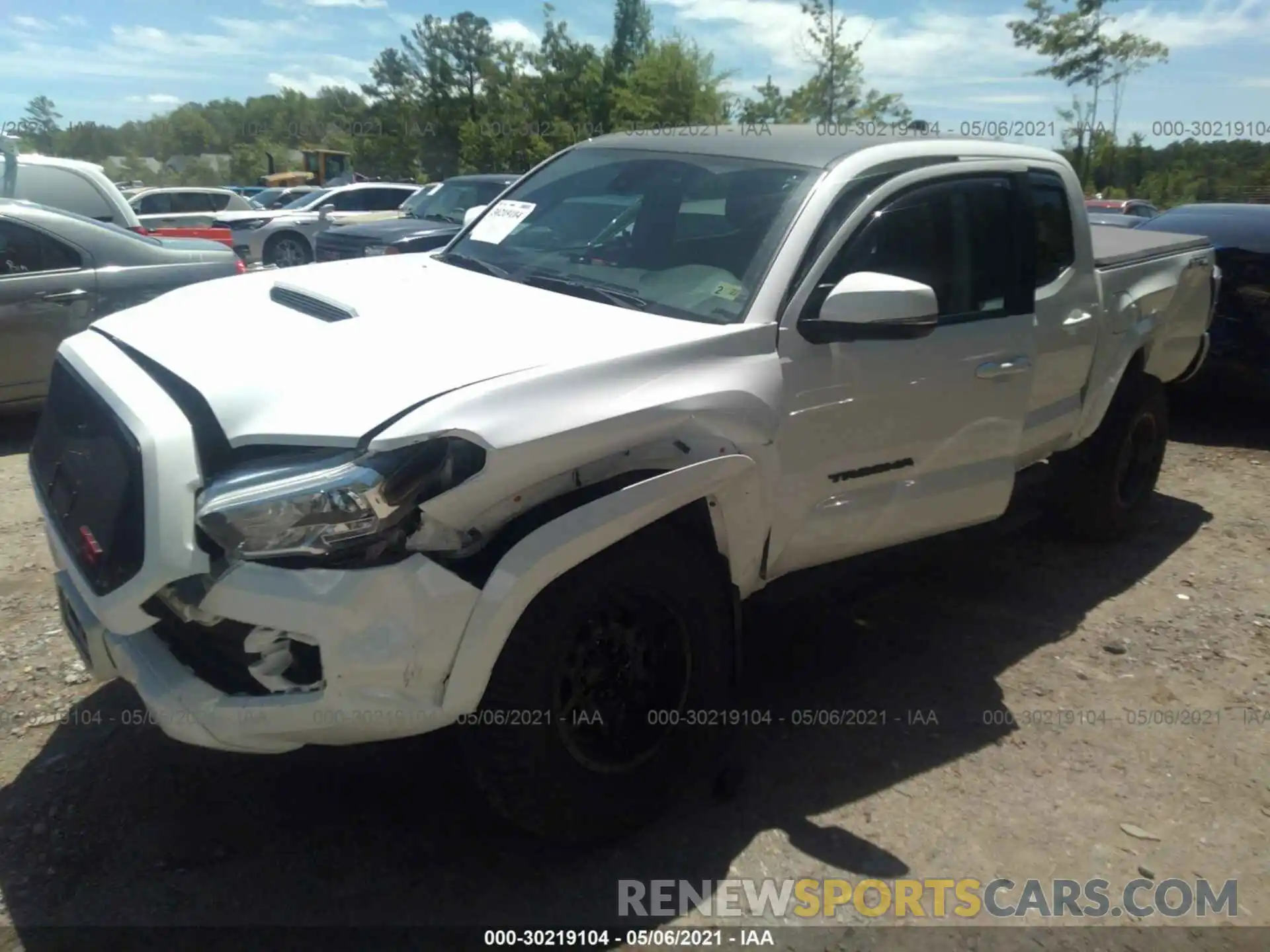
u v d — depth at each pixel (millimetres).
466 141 44781
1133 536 5586
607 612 2893
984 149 4039
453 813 3152
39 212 6895
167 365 2814
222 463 2543
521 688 2686
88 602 2658
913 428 3582
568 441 2654
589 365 2795
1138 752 3604
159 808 3129
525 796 2791
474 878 2904
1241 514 5996
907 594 4766
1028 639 4371
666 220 3668
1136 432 5285
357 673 2457
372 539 2445
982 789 3371
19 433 7109
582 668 2879
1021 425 3994
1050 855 3090
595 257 3730
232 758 3373
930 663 4145
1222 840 3188
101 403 2771
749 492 3066
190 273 7363
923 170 3689
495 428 2557
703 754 3180
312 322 3078
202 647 2656
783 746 3553
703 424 2939
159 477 2467
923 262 3664
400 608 2463
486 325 3039
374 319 3047
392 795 3227
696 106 38875
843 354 3314
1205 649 4344
